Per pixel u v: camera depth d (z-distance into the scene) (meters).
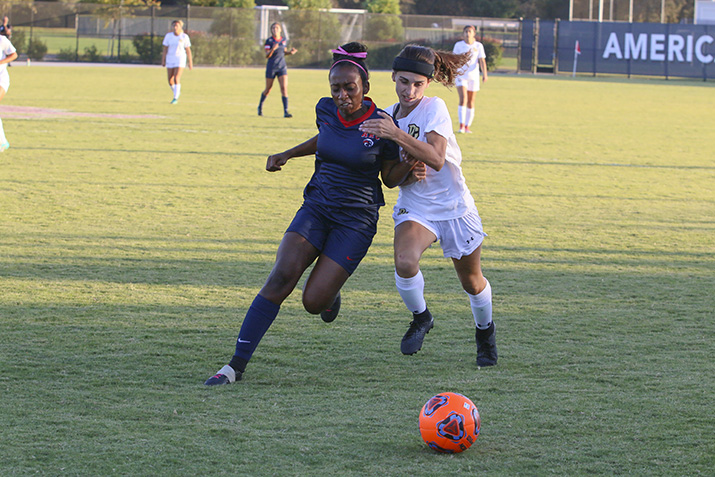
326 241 14.41
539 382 13.73
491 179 37.12
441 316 17.77
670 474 10.32
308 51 145.00
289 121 59.06
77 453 10.61
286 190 32.94
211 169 37.62
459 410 10.81
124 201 29.64
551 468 10.45
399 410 12.41
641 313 18.16
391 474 10.20
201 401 12.62
